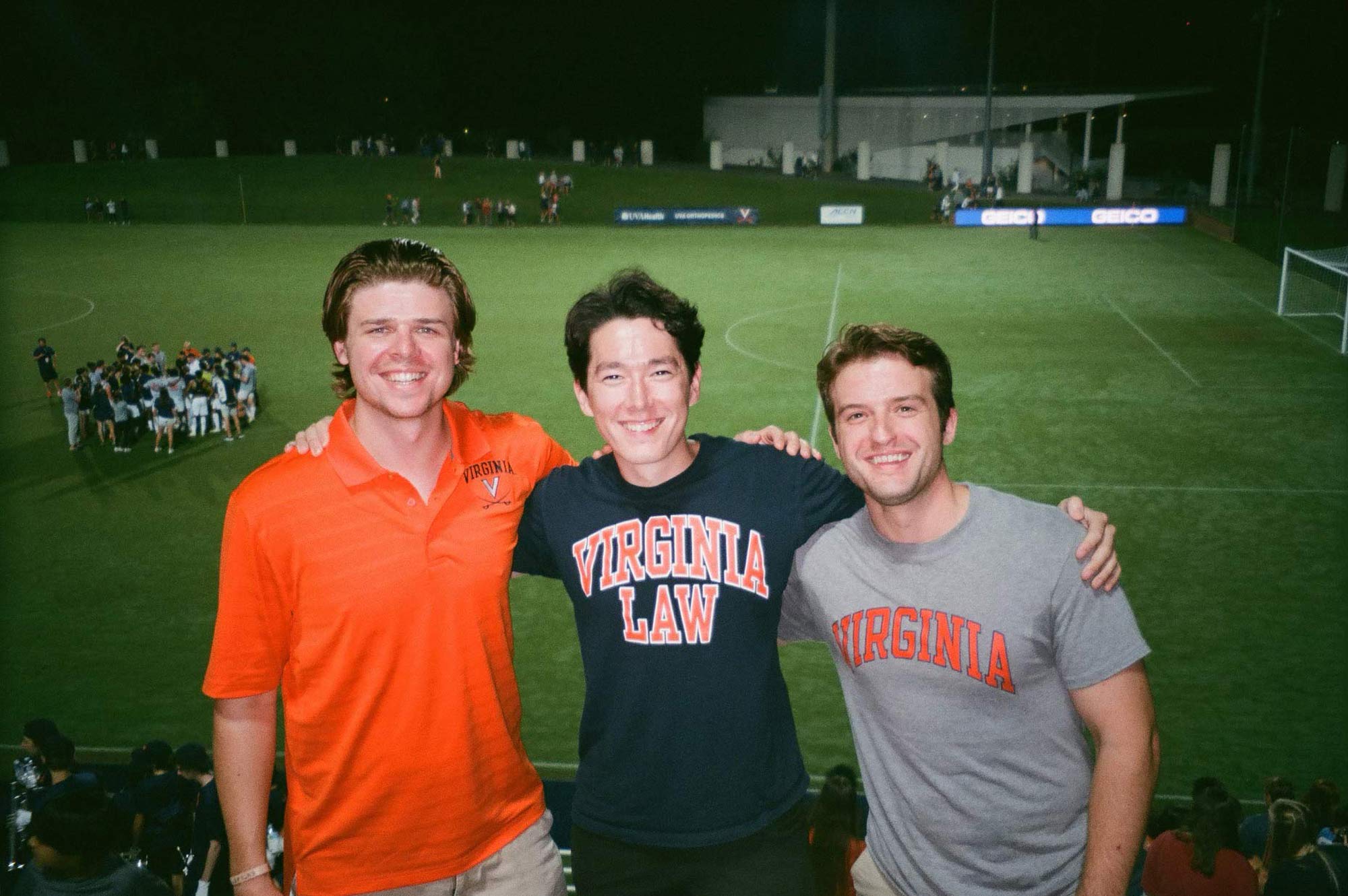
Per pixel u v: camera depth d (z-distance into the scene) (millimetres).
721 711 3480
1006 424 23469
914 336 3359
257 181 67688
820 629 3742
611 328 3414
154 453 22812
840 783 5059
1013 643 3307
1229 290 36812
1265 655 14086
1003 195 59781
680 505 3547
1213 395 25156
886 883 3689
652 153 74125
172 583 16844
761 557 3521
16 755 12461
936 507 3430
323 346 31594
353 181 67312
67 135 75375
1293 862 6145
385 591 3271
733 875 3531
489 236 53500
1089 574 3268
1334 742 12281
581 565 3564
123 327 34312
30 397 27078
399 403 3248
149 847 9000
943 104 66750
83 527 19031
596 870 3629
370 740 3344
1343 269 31734
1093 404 24656
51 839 4531
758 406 25125
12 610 16047
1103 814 3252
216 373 23500
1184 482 20000
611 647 3518
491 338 31906
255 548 3258
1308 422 23109
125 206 59156
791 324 33250
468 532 3385
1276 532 17750
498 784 3561
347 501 3273
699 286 39594
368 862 3449
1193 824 6293
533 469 3684
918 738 3443
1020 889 3465
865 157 66062
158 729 13094
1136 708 3281
